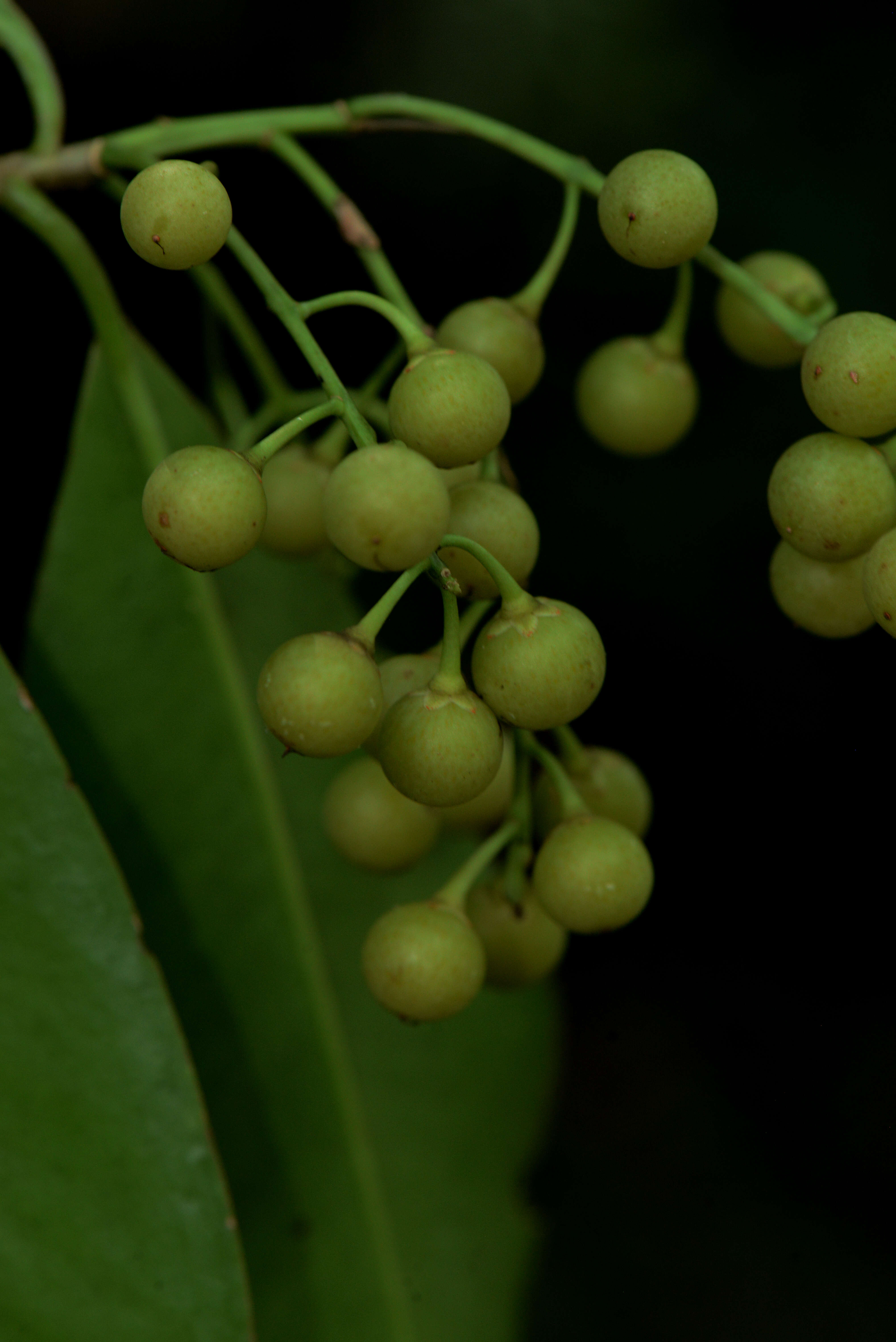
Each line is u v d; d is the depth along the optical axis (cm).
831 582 27
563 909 27
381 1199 31
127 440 30
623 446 29
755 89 36
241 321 29
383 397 31
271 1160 31
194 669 30
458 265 36
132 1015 27
